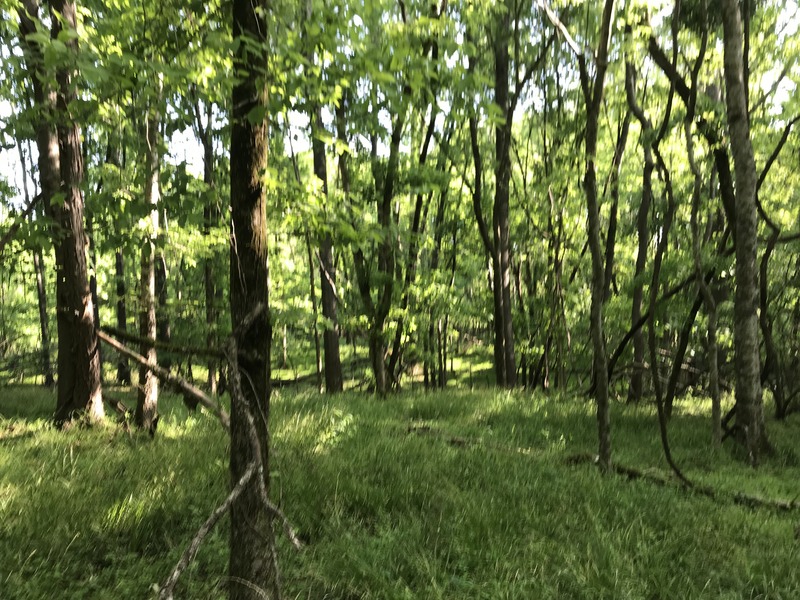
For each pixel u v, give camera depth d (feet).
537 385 54.13
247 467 7.63
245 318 8.34
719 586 11.69
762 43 30.27
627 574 11.65
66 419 24.56
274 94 8.94
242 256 8.53
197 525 13.57
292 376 77.66
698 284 26.68
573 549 12.64
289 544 12.62
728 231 29.50
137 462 17.48
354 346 73.05
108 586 11.02
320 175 38.47
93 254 35.09
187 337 36.14
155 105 9.29
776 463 24.16
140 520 13.19
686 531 13.98
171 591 5.48
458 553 12.55
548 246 47.16
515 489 16.30
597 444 24.94
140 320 24.95
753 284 25.08
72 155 24.31
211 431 22.38
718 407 26.13
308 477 16.29
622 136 37.68
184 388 10.73
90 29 10.98
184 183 10.12
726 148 27.37
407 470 17.35
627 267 55.67
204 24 9.09
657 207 51.80
